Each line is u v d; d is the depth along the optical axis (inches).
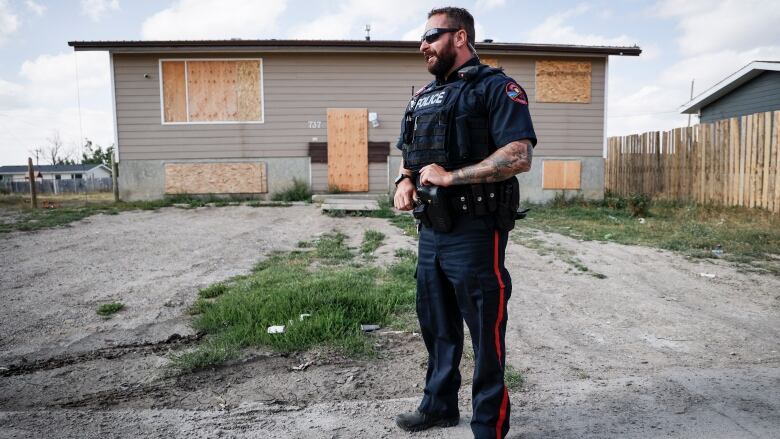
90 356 142.6
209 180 538.3
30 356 142.9
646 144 639.1
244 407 110.9
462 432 98.7
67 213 444.5
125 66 524.7
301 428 101.1
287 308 167.3
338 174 544.7
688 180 561.6
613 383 121.6
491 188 86.1
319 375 128.3
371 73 540.4
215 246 308.5
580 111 563.5
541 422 102.0
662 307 195.6
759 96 665.6
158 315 178.1
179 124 532.7
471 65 93.9
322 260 267.4
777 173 444.8
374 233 342.0
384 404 111.3
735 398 111.5
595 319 181.0
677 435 95.6
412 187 98.0
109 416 106.8
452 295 98.3
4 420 104.7
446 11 93.1
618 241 334.3
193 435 98.7
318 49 522.6
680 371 129.3
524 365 136.5
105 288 212.4
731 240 332.2
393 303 179.6
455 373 99.7
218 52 526.0
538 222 427.5
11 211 459.8
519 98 85.0
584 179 569.3
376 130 545.6
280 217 433.4
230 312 167.5
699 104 774.5
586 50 542.0
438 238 92.3
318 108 540.4
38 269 245.9
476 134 87.8
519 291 217.0
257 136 538.9
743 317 184.1
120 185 533.3
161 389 121.7
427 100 94.4
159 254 284.0
